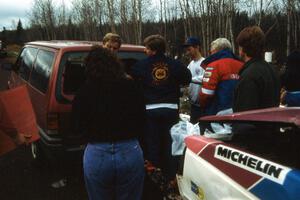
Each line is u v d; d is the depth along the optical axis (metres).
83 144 6.34
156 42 6.04
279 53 24.94
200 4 23.62
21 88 4.79
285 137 3.90
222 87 6.04
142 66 6.10
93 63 4.36
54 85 6.37
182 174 4.48
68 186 6.70
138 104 4.37
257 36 4.86
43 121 6.60
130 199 4.40
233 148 3.80
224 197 3.75
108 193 4.34
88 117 4.28
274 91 4.86
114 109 4.24
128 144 4.30
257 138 4.09
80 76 6.45
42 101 6.68
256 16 23.30
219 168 3.87
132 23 37.41
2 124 4.61
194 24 25.52
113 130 4.23
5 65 9.86
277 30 25.12
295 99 6.32
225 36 20.80
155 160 6.11
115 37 6.48
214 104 6.14
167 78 6.07
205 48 23.16
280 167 3.29
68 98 6.35
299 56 6.32
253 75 4.77
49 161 7.40
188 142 4.43
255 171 3.47
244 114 3.91
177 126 5.79
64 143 6.33
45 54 7.28
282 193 3.19
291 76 6.32
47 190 6.57
